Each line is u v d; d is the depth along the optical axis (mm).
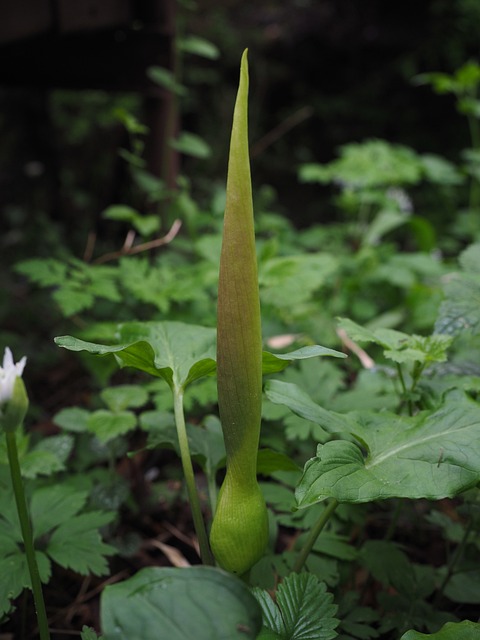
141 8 652
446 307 298
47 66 662
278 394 246
